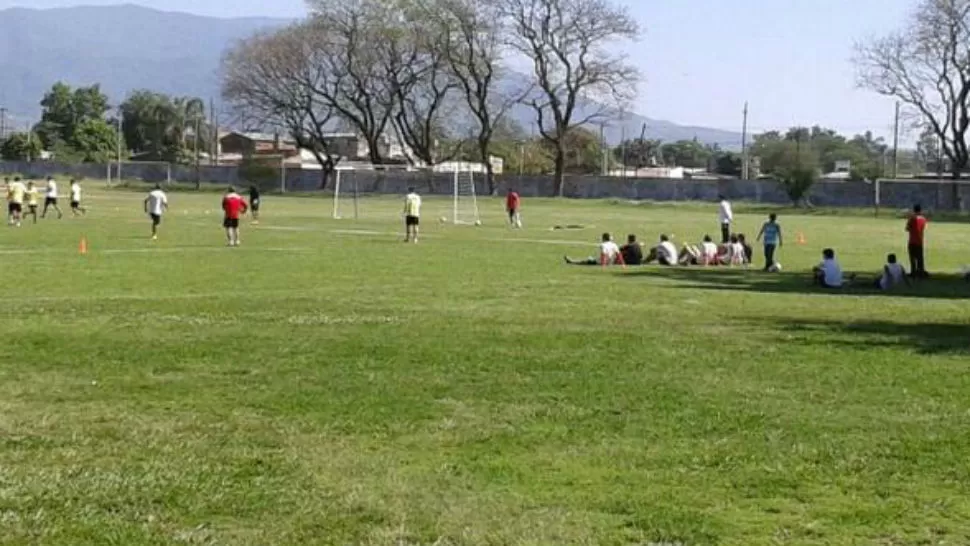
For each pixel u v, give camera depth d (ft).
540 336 57.57
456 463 31.91
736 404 40.32
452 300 77.46
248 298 76.43
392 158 413.80
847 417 38.24
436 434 35.42
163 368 46.42
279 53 346.74
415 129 348.18
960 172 294.46
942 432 35.94
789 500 28.40
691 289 89.61
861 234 185.88
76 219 180.45
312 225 179.63
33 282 87.25
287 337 55.72
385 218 208.44
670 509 27.53
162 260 109.50
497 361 49.19
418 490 29.14
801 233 188.75
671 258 118.42
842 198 297.74
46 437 34.37
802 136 412.77
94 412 38.04
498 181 342.03
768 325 64.95
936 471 31.09
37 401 39.70
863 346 55.57
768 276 106.11
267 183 365.61
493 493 28.94
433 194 334.85
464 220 207.41
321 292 82.28
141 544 24.73
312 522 26.45
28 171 410.93
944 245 163.43
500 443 34.30
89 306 68.85
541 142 387.75
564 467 31.53
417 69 342.64
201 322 61.31
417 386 43.11
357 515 27.02
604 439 34.81
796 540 25.40
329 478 30.22
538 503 28.07
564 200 313.53
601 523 26.53
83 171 406.41
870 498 28.58
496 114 343.05
